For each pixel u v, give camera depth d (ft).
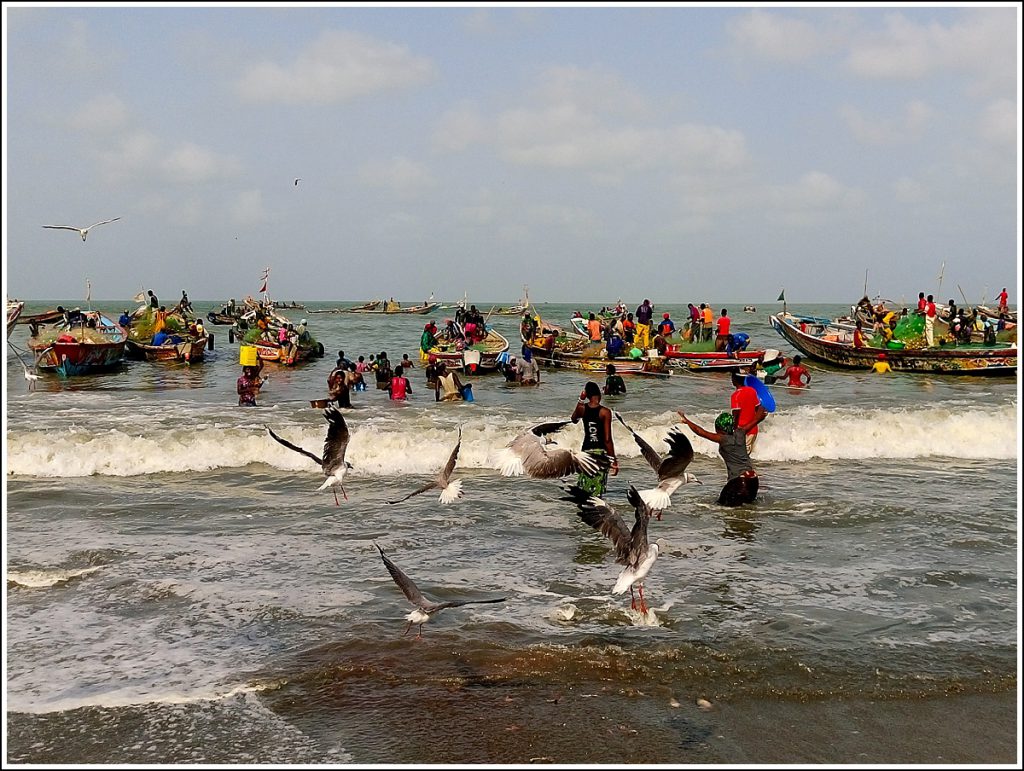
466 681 20.52
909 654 21.90
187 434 48.98
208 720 18.78
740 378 39.19
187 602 25.63
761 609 25.02
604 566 29.09
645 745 17.79
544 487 41.27
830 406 68.64
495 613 24.70
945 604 25.43
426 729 18.40
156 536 32.40
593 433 36.11
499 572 28.43
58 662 21.59
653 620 24.13
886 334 104.94
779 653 21.85
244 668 21.25
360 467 45.16
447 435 49.75
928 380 91.35
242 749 17.61
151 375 94.89
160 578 27.66
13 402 70.23
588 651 21.98
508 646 22.31
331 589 26.76
